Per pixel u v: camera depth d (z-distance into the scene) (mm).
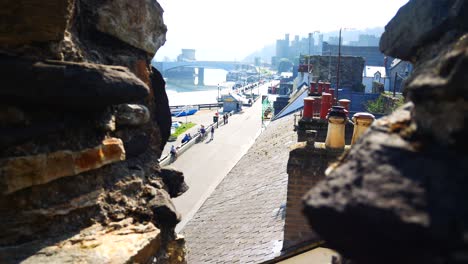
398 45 4082
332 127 7176
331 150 7086
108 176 5129
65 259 4094
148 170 6051
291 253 6918
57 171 4383
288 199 7273
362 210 1973
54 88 4230
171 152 32438
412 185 1979
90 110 4742
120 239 4578
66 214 4430
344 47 68500
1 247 4023
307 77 37750
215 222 12078
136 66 6039
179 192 6492
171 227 5551
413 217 1842
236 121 52500
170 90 162250
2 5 3926
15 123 4203
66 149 4531
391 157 2166
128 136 5691
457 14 3451
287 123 23906
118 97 4625
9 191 4020
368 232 1952
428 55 3684
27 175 4145
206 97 124500
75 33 5191
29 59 4188
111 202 5000
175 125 48500
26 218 4164
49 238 4301
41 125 4359
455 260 1668
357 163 2232
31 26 4121
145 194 5520
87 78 4340
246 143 38750
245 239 9180
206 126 49250
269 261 6988
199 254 10008
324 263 6609
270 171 14570
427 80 2197
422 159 2082
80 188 4672
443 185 1916
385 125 2438
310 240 7090
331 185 2172
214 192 16359
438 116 2123
